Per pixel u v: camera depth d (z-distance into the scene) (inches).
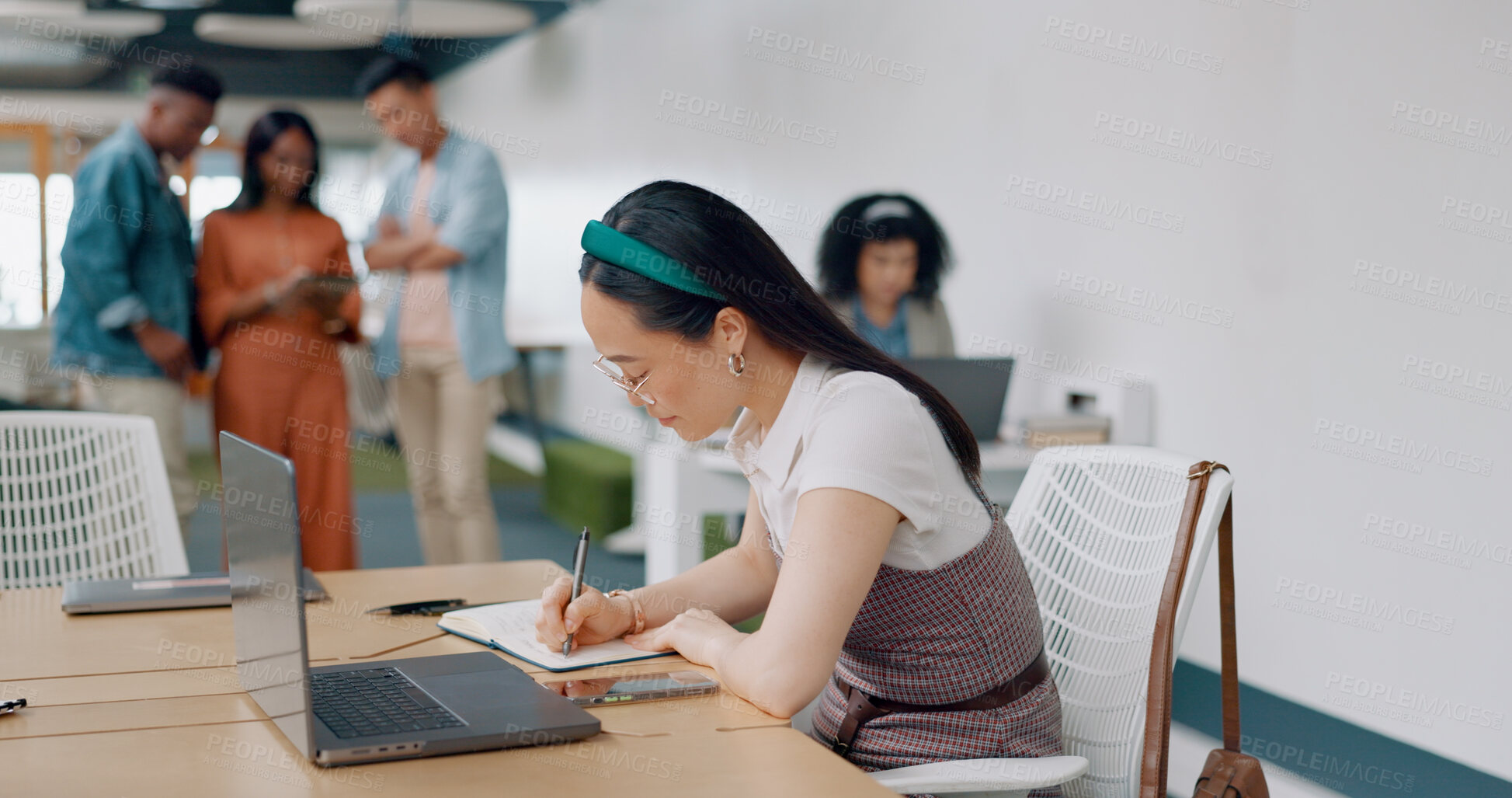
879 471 51.1
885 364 55.9
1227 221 124.6
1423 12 103.3
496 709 48.0
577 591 59.7
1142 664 61.3
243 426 141.3
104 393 135.4
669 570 132.8
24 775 41.8
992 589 55.2
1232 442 125.2
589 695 51.3
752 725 48.9
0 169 383.6
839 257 142.9
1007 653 55.9
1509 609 97.8
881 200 141.5
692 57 245.8
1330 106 112.6
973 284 168.9
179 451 140.2
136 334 134.4
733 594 66.0
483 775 42.4
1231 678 57.9
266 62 376.5
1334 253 112.5
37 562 83.1
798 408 55.4
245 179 142.3
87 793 40.2
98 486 84.4
